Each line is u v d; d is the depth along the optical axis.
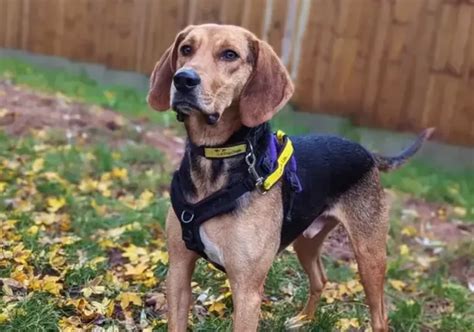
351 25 2.94
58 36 3.82
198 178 1.15
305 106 3.07
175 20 3.43
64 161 2.27
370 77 2.93
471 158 2.80
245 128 1.17
